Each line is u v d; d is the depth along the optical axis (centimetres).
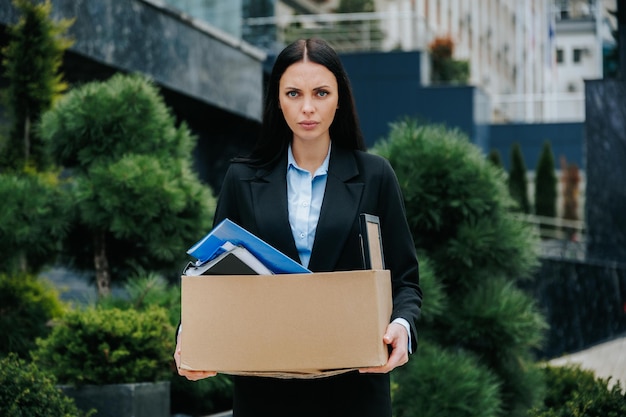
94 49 1079
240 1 1513
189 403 691
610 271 1212
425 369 641
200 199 690
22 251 675
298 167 297
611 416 478
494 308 675
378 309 264
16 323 658
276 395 288
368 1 2253
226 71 1416
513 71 4478
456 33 3709
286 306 264
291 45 290
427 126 727
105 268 706
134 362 583
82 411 532
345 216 290
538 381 700
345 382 288
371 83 2219
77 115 681
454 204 681
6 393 470
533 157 2805
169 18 1251
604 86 1007
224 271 268
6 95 769
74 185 686
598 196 1056
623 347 1208
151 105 705
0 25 932
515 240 692
